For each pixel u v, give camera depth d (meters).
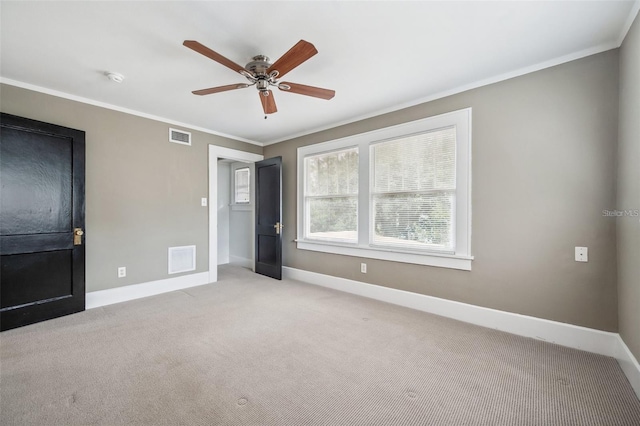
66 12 1.67
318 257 4.02
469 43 2.00
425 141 2.96
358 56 2.16
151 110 3.33
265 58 2.12
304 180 4.22
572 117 2.15
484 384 1.71
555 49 2.08
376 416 1.44
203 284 4.01
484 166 2.56
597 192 2.06
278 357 2.02
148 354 2.04
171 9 1.65
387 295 3.24
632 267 1.71
